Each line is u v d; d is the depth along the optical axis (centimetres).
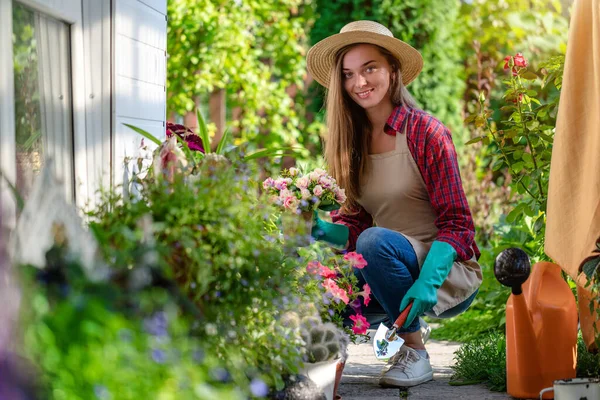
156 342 159
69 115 312
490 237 681
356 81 334
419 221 342
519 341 293
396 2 757
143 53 369
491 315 504
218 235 221
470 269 336
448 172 326
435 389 320
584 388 267
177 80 830
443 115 783
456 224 326
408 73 354
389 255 318
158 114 395
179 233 213
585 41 292
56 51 301
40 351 141
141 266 187
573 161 291
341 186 347
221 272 224
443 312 342
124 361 148
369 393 314
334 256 297
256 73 876
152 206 221
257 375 215
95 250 181
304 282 261
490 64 765
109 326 149
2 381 130
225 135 321
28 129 273
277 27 901
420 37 770
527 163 385
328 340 254
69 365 142
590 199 275
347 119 344
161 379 156
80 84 318
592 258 270
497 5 968
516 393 298
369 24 339
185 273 215
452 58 813
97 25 329
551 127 379
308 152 841
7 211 193
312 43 785
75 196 311
